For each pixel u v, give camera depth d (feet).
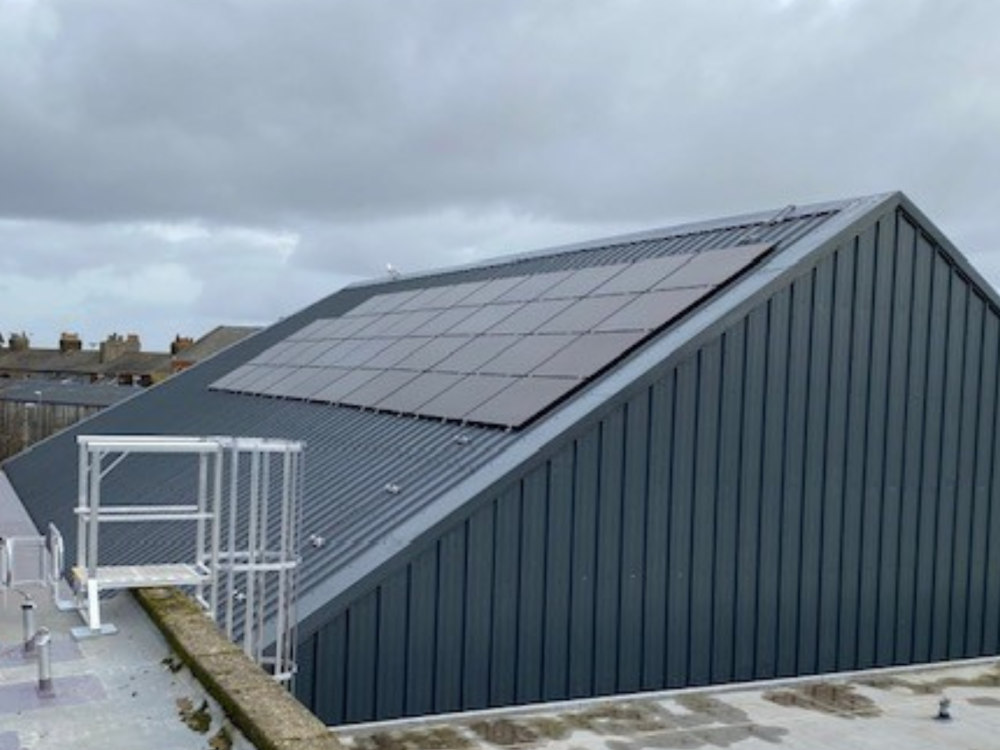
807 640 51.16
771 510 50.39
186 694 26.12
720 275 54.70
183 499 64.03
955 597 56.39
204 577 32.81
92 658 28.58
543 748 38.04
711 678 48.21
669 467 47.47
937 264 56.18
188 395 107.14
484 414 52.90
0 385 228.43
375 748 37.78
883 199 54.49
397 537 41.91
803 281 51.83
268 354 105.19
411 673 40.81
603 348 53.31
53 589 33.99
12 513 88.69
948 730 41.47
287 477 34.86
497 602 42.86
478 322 73.26
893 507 54.34
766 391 50.44
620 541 46.03
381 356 78.95
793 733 40.50
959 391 56.90
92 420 113.80
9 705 25.41
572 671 44.55
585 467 45.16
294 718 22.62
